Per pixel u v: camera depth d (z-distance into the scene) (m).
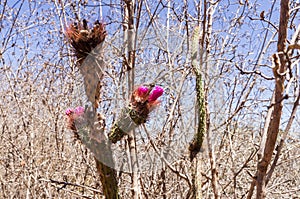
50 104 3.23
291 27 1.62
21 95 3.46
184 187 2.60
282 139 1.28
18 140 3.44
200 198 1.32
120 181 2.23
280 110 1.16
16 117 3.52
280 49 1.18
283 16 1.17
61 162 3.05
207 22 2.18
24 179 3.10
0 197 3.17
